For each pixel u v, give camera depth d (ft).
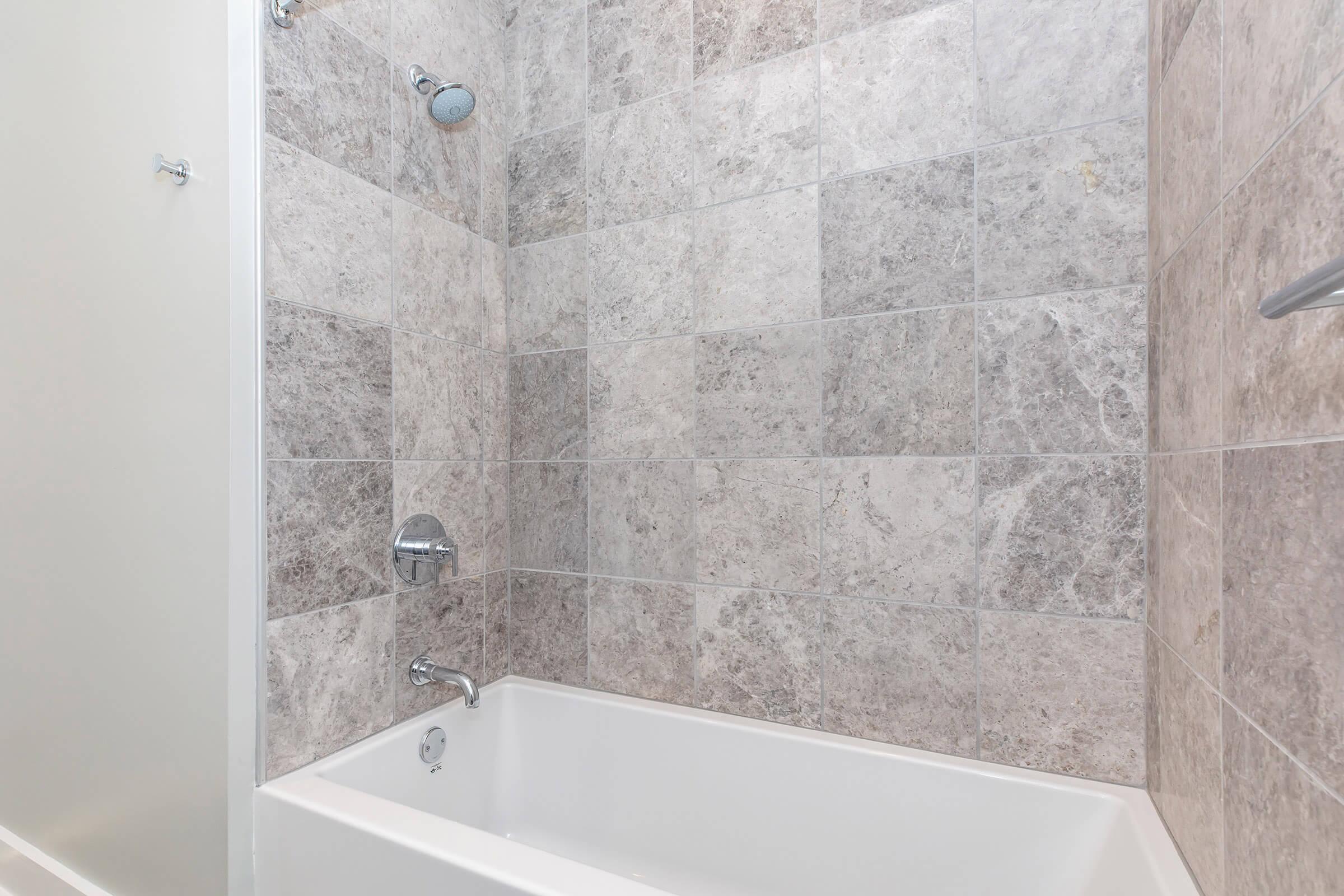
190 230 4.04
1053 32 4.01
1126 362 3.81
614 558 5.46
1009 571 4.10
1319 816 1.86
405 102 5.00
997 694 4.13
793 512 4.75
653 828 4.97
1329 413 1.82
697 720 4.89
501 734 5.58
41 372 4.80
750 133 4.95
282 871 3.81
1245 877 2.37
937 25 4.33
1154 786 3.61
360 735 4.54
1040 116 4.04
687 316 5.17
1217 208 2.67
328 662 4.34
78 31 4.55
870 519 4.50
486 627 5.68
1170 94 3.33
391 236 4.85
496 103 5.91
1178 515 3.17
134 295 4.31
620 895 2.90
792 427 4.75
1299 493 1.99
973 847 4.00
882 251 4.47
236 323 3.89
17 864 4.99
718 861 4.72
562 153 5.77
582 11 5.71
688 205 5.18
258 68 3.94
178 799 4.11
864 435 4.52
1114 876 3.43
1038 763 4.02
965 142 4.24
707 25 5.14
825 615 4.63
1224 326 2.59
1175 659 3.21
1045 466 4.01
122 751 4.40
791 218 4.78
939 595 4.29
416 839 3.36
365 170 4.64
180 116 4.09
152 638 4.24
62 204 4.65
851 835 4.32
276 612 4.01
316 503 4.27
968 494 4.21
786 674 4.77
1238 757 2.44
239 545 3.90
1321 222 1.83
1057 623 3.98
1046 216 4.02
